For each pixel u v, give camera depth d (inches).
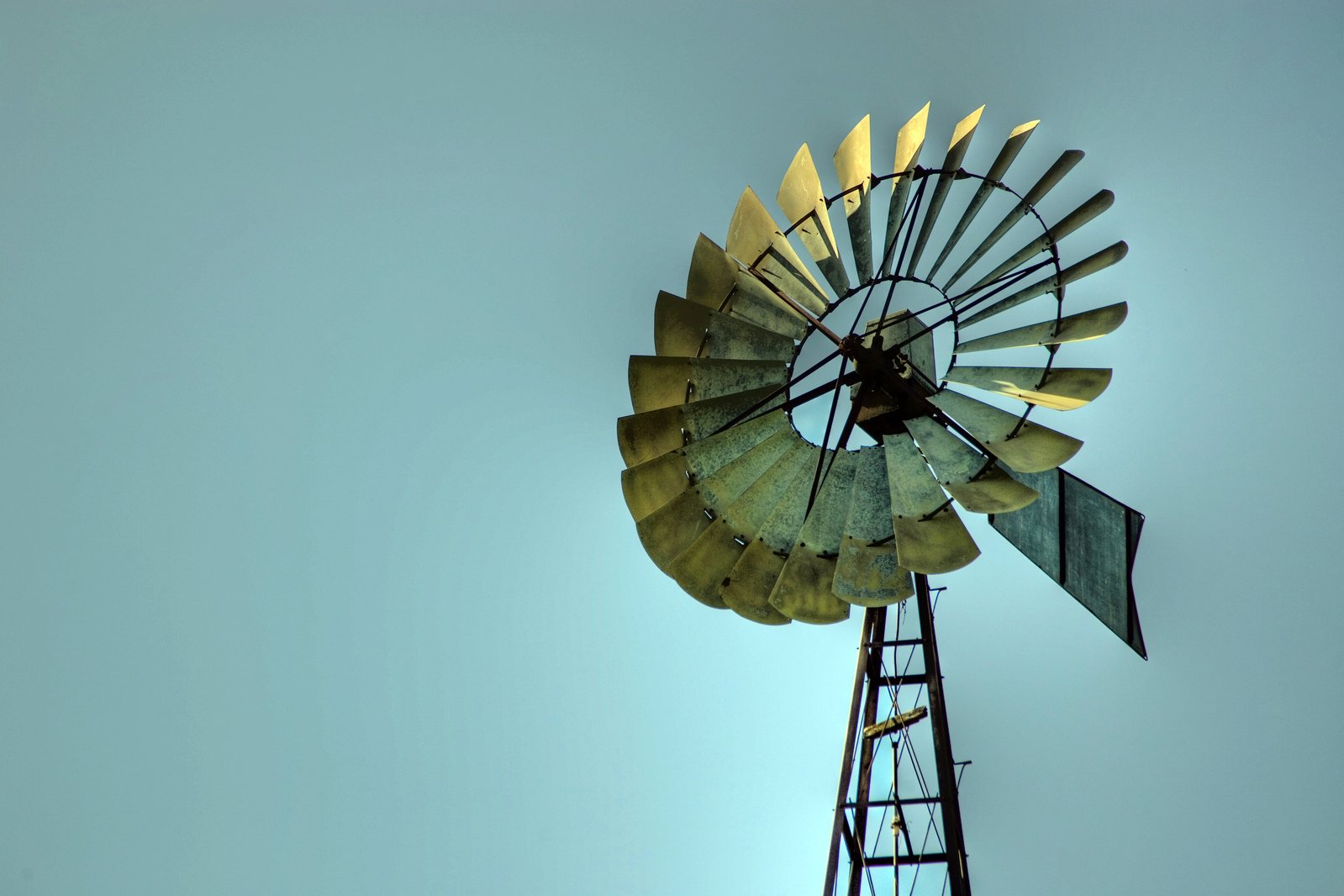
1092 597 168.1
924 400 169.9
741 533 176.2
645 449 177.8
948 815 170.6
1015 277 174.6
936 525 155.9
